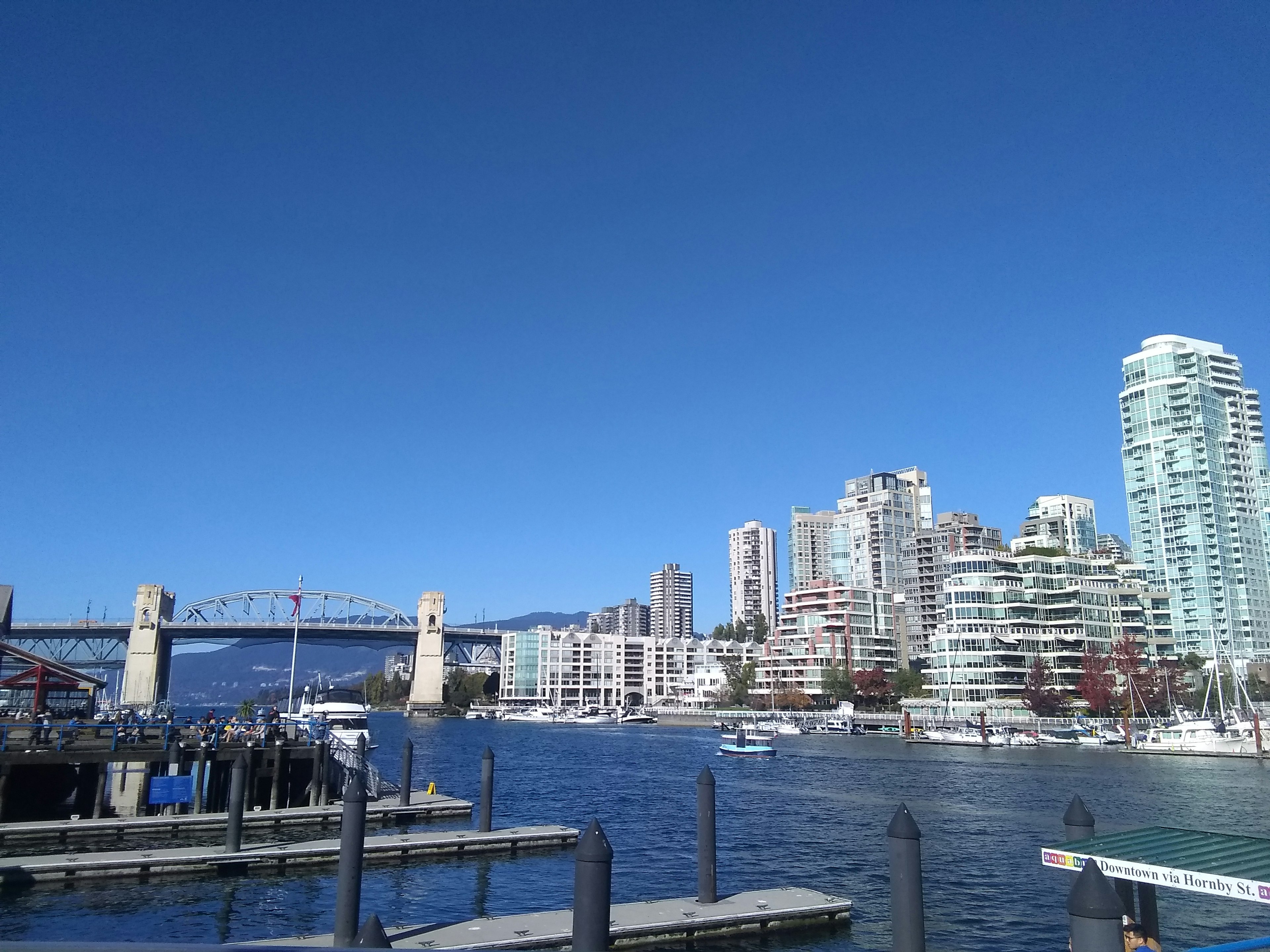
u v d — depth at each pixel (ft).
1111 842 53.21
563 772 328.29
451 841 140.05
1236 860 47.93
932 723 545.03
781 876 139.13
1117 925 37.35
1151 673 546.67
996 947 101.65
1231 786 273.13
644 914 96.84
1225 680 594.24
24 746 161.27
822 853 158.81
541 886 123.34
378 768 323.16
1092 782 285.23
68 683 219.41
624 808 221.87
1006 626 595.47
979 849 160.56
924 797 244.63
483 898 117.19
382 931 56.13
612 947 90.22
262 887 119.03
